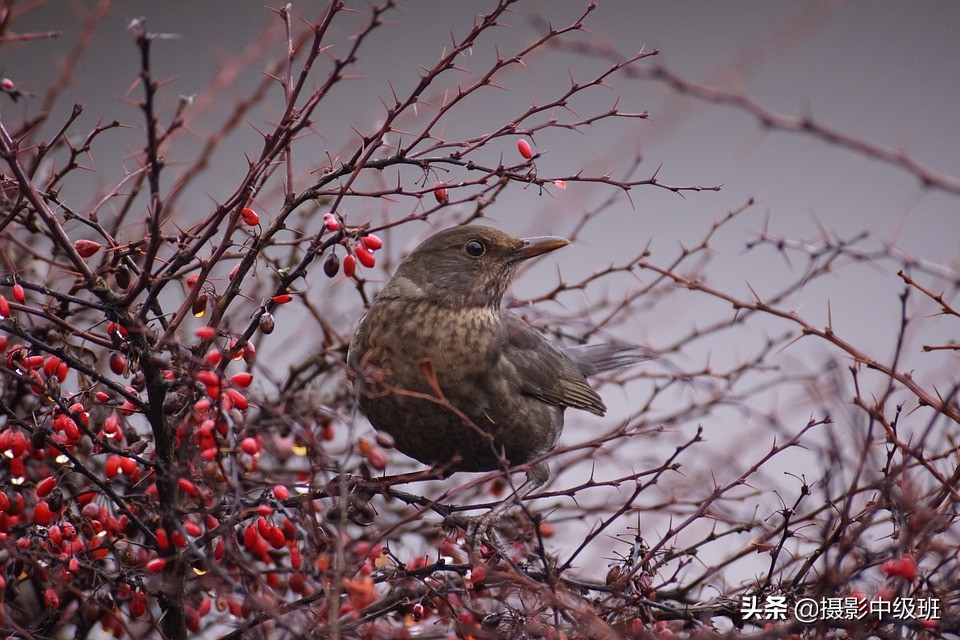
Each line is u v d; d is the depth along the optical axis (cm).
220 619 941
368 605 780
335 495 787
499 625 822
